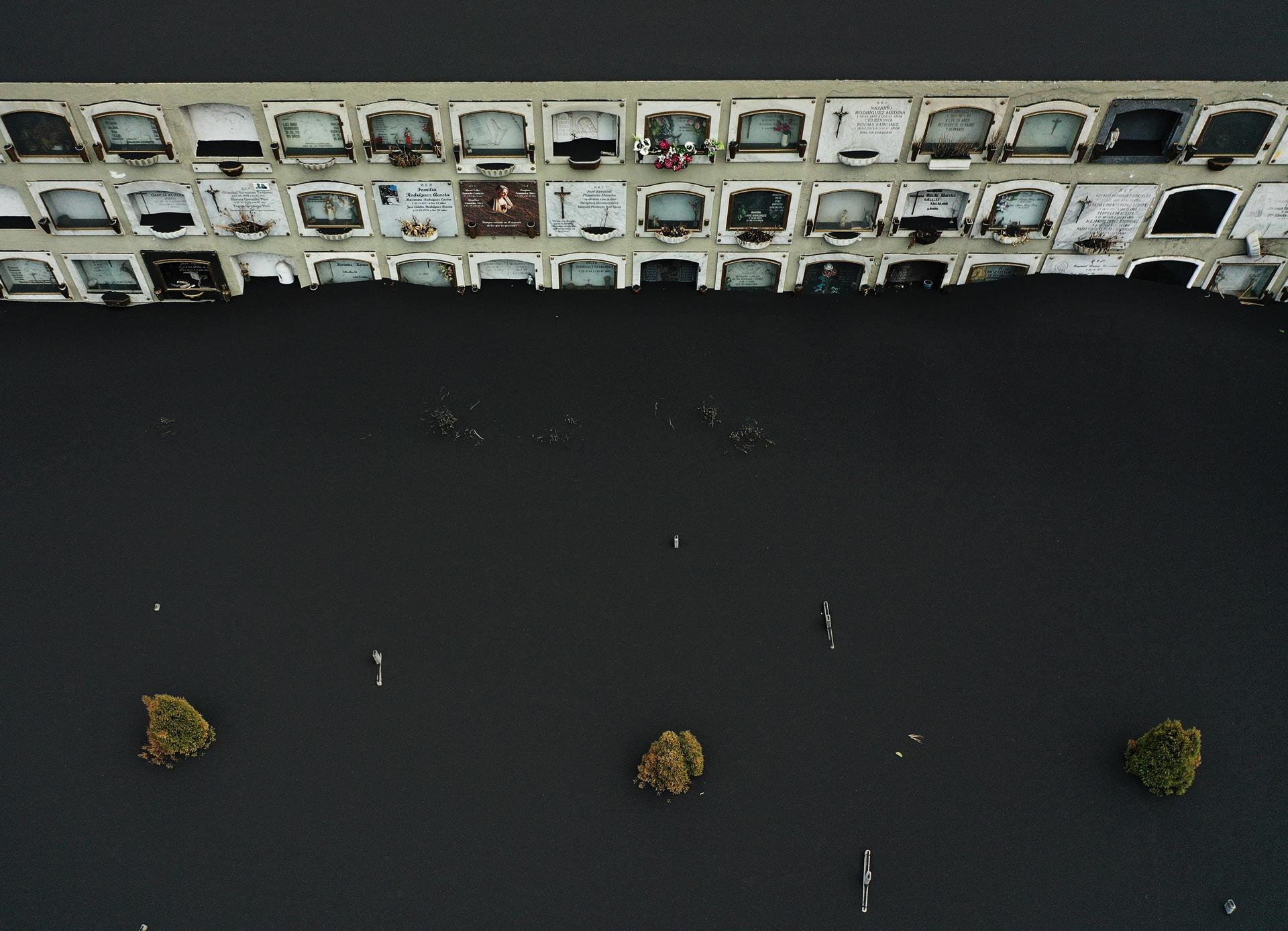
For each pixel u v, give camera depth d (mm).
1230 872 23500
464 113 31016
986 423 32750
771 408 33156
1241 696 26516
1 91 29609
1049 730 25938
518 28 33406
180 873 23125
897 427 32719
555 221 34250
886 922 22688
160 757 24656
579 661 27125
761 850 23797
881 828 24188
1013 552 29641
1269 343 34906
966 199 33812
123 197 32719
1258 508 30609
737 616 28172
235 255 35031
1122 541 29844
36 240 33688
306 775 24797
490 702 26234
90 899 22641
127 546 29094
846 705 26359
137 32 32500
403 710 26047
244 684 26391
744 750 25484
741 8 34688
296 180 32688
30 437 31469
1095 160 32344
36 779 24469
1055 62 32000
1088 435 32375
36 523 29438
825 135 31734
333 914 22594
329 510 30203
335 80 30469
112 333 34750
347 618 27828
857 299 36812
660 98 30641
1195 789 24812
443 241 34969
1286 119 31000
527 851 23688
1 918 22219
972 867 23547
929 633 27844
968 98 30703
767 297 37000
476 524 30047
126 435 31719
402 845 23703
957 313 36000
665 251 35406
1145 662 27203
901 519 30406
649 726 25875
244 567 28797
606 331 35344
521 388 33500
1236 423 32625
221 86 29844
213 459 31250
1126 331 34906
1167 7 34969
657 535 29938
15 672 26328
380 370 33844
